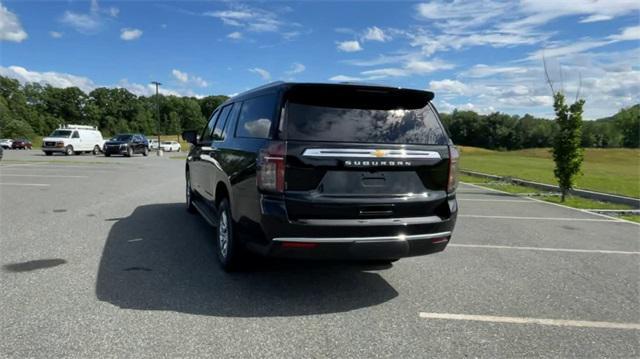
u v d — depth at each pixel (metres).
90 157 31.41
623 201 11.63
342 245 3.99
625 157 49.00
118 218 7.90
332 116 4.15
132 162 25.38
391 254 4.13
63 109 129.12
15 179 14.25
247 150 4.44
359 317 3.93
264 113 4.39
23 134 97.31
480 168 25.17
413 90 4.29
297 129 4.04
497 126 130.25
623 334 3.71
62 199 10.02
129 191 11.62
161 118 146.50
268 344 3.36
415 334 3.62
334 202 3.97
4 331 3.41
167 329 3.54
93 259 5.34
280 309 4.05
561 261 5.93
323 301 4.28
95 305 3.96
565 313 4.14
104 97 136.88
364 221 4.03
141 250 5.82
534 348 3.43
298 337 3.49
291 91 4.14
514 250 6.47
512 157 45.59
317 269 5.25
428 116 4.47
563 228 8.23
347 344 3.40
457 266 5.57
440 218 4.32
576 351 3.40
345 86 4.14
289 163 3.94
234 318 3.81
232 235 4.77
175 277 4.82
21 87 124.81
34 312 3.77
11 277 4.63
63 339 3.31
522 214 9.77
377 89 4.21
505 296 4.55
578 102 12.16
